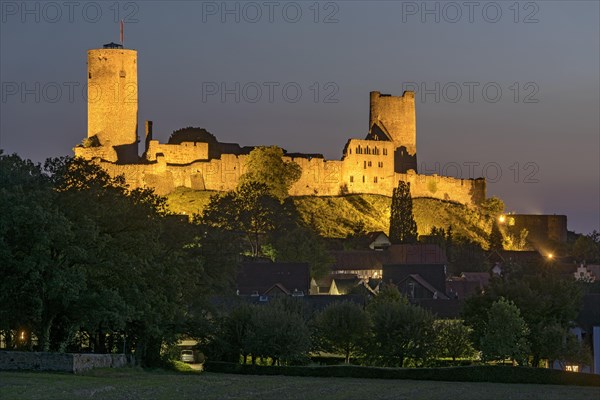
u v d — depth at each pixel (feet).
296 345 603.26
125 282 548.31
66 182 587.27
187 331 604.49
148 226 570.87
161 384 465.47
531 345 631.97
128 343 592.19
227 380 504.43
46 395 406.62
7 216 495.00
